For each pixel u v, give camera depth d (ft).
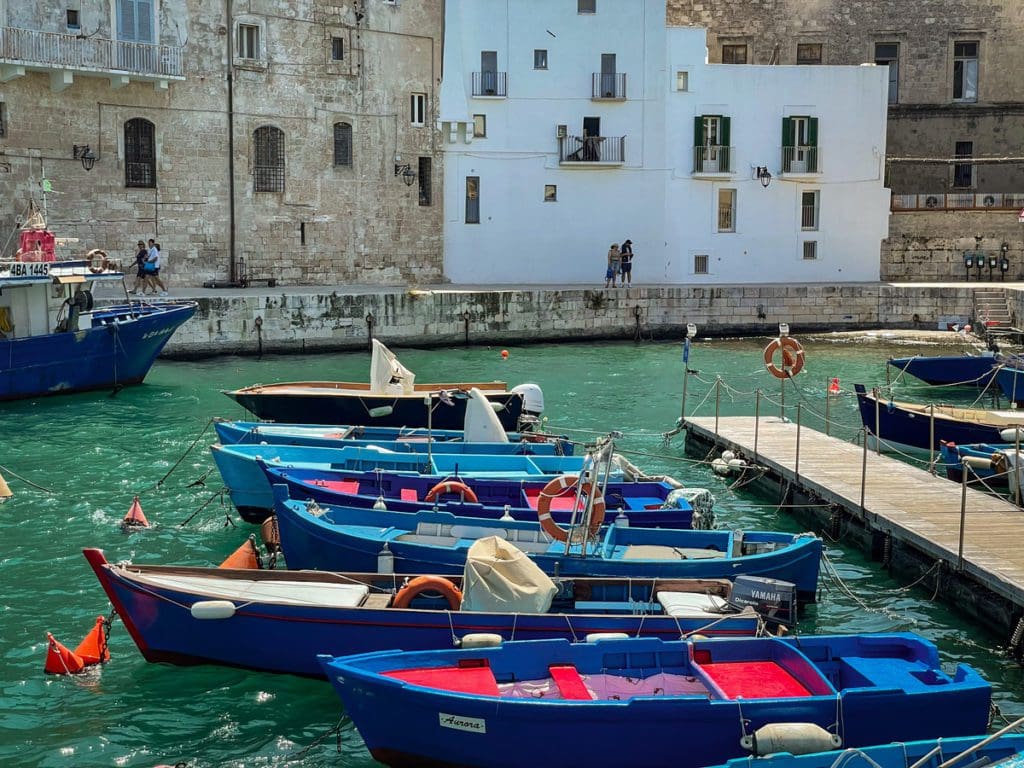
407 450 74.84
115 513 69.21
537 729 37.73
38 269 104.42
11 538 64.08
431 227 165.78
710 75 170.50
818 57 191.72
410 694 38.09
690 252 173.37
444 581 46.60
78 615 53.06
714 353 141.79
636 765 38.01
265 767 40.50
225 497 73.00
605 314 152.97
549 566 50.90
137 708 44.21
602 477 64.85
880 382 121.19
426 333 143.95
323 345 138.10
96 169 138.10
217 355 132.16
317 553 54.60
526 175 168.35
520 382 119.44
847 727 38.11
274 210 151.84
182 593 45.83
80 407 102.17
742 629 45.47
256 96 148.87
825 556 61.87
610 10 167.32
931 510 62.80
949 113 191.83
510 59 165.68
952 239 175.94
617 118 169.37
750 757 35.78
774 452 78.69
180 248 145.28
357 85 156.97
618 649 41.68
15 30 127.75
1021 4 189.57
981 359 116.16
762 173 172.55
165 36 141.18
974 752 35.63
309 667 45.73
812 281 176.35
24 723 43.04
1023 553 54.70
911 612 55.26
